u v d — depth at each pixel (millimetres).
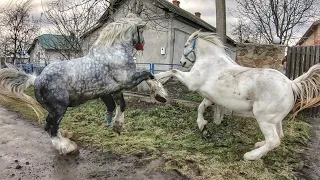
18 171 4008
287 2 18188
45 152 4715
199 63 4996
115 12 11094
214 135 5395
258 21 19203
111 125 4895
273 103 4117
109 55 4277
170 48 13336
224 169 4078
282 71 7359
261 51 7395
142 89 9109
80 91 4234
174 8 14023
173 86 9688
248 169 4070
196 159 4359
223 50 5152
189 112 6664
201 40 5129
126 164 4293
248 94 4324
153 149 4758
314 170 4234
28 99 4320
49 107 4246
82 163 4312
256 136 5410
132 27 4500
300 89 4258
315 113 7133
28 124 6363
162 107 7039
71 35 12789
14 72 4219
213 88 4742
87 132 5664
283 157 4617
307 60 7281
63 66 4195
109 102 4918
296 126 6074
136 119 6426
